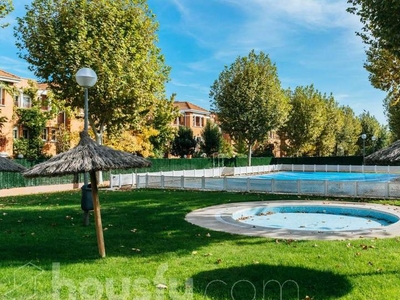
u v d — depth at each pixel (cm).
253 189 2198
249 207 1612
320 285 633
